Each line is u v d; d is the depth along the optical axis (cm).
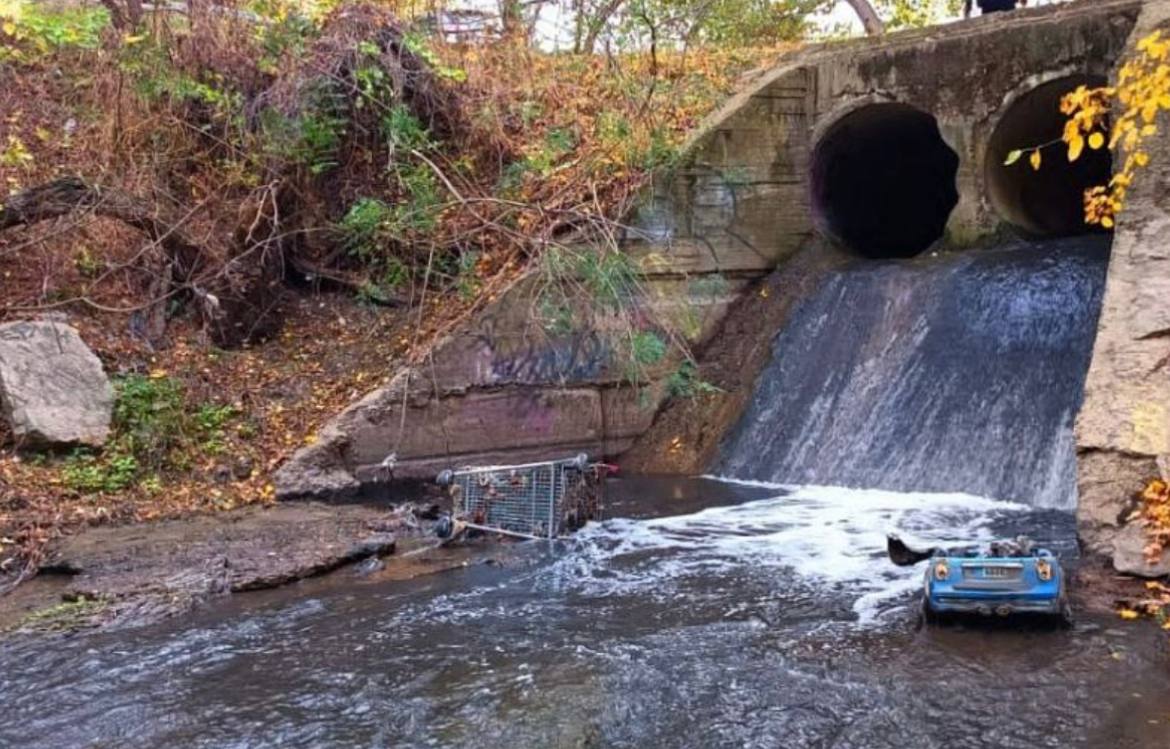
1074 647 638
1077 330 1155
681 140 1555
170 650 702
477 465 1332
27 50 1493
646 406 1451
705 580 846
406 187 1447
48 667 672
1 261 1354
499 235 1475
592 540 1000
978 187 1439
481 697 604
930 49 1462
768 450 1345
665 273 1475
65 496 1080
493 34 1714
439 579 880
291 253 1511
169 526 1034
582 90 1730
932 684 595
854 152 1655
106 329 1323
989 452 1138
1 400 1151
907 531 973
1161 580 746
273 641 720
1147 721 535
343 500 1202
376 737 553
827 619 727
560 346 1379
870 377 1322
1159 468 781
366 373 1357
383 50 1527
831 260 1547
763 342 1491
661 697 597
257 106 1445
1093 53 1300
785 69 1598
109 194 1304
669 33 1828
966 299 1288
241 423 1268
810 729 547
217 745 549
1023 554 687
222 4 1451
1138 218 910
